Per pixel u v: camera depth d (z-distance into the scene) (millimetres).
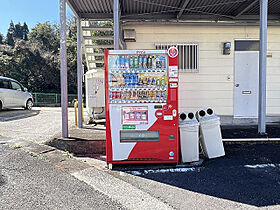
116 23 5262
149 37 7254
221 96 7344
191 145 4102
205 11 6789
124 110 3854
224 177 3432
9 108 10680
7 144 5000
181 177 3461
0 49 24156
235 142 5207
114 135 3855
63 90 5504
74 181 3277
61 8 5371
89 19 7125
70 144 5062
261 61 5680
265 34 5629
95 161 4207
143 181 3320
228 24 7152
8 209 2518
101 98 7965
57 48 24922
